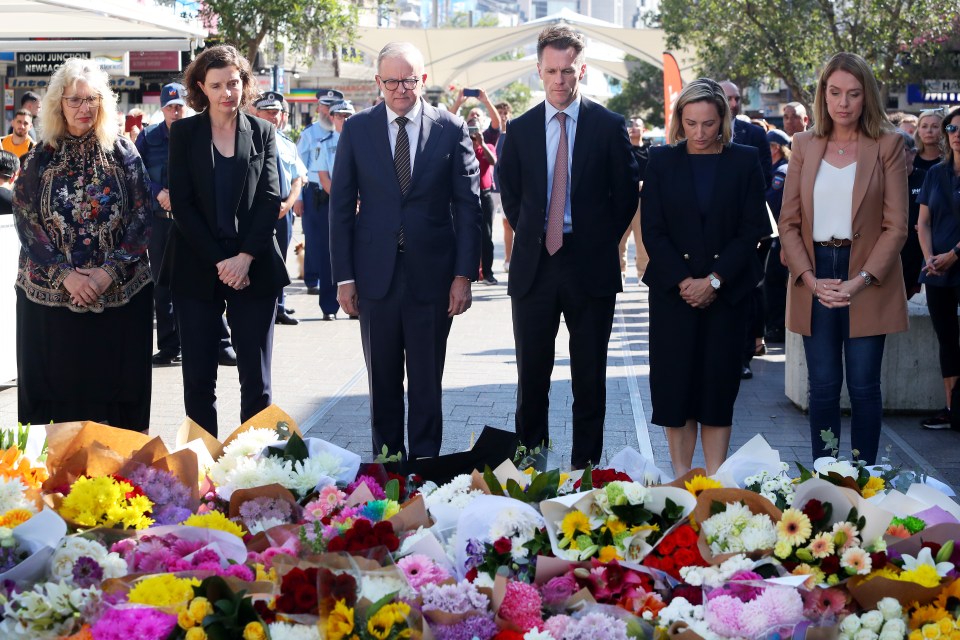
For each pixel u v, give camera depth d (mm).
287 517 4062
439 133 6449
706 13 37625
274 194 6516
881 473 4367
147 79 22562
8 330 9438
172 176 6359
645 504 3822
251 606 3104
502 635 3236
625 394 9227
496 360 10664
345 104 13227
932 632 3199
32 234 6207
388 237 6391
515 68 56219
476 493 4039
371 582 3166
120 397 6332
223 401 8711
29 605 3193
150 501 3998
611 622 3223
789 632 3219
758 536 3619
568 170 6355
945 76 36156
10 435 4488
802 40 35562
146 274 6375
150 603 3191
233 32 29328
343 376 9828
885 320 6039
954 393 8117
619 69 64250
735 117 9625
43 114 6145
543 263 6383
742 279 6016
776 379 10047
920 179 9602
